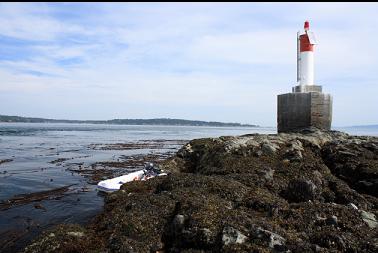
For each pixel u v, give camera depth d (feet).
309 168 48.96
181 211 32.55
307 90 65.31
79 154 150.30
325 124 65.05
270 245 25.50
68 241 31.99
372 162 48.32
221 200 35.47
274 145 55.77
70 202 63.52
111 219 34.50
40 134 325.62
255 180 43.65
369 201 38.91
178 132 481.46
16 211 58.08
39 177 90.12
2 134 306.76
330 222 29.53
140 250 28.50
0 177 89.56
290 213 31.68
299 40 65.72
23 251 32.09
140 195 39.63
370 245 25.55
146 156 144.66
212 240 27.32
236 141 58.08
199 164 59.82
